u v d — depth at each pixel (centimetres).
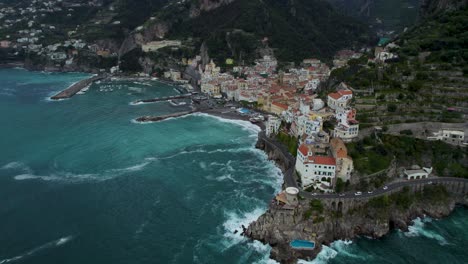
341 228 13925
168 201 16138
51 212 15312
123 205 15838
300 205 14212
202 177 18350
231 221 14700
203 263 12538
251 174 18662
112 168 19312
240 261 12662
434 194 15375
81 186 17375
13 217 14950
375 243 13612
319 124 18712
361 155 16125
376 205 14412
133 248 13262
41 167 19300
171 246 13375
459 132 16950
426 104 18225
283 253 12850
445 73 19675
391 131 17462
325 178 15562
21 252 13012
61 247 13275
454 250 13175
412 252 13100
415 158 16562
